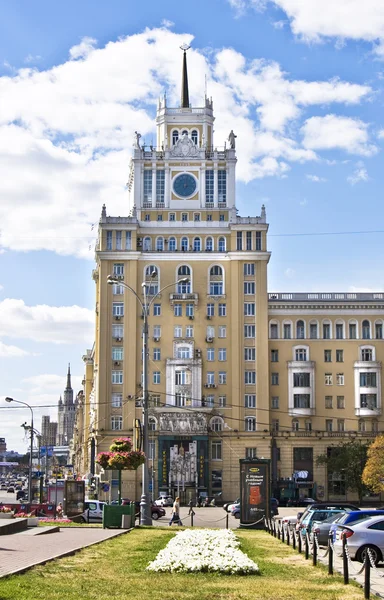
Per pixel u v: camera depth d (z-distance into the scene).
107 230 128.75
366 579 23.06
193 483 120.19
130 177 138.62
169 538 43.56
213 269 128.75
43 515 65.94
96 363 133.00
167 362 125.62
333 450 124.69
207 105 137.00
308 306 129.88
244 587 25.00
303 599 22.72
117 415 123.88
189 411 122.69
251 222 129.25
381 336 129.62
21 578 24.20
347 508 50.84
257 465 59.06
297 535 40.75
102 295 126.94
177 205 131.25
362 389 127.38
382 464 105.31
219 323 127.38
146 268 128.62
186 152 132.88
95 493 119.94
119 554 33.94
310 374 127.75
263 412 124.31
